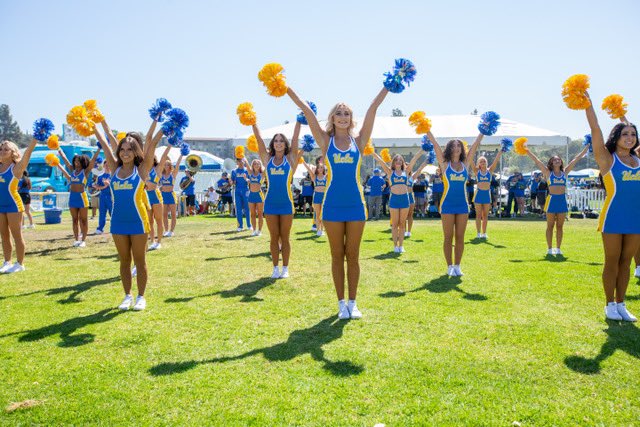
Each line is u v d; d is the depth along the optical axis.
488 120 6.72
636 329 4.39
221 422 2.79
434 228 13.68
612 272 4.73
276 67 4.63
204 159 24.67
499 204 18.78
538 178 19.95
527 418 2.83
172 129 5.11
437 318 4.72
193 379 3.37
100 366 3.61
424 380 3.33
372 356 3.75
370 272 7.04
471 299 5.42
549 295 5.60
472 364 3.60
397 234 9.03
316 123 4.81
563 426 2.74
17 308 5.17
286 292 5.86
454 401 3.03
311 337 4.21
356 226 4.69
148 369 3.55
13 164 7.11
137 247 5.14
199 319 4.77
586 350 3.87
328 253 8.85
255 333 4.34
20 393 3.18
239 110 6.74
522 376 3.39
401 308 5.07
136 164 5.19
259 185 11.60
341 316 4.75
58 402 3.05
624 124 4.73
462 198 6.77
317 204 11.77
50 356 3.81
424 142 8.96
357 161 4.74
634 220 4.60
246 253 8.94
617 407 2.96
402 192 8.89
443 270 7.18
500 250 9.16
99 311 5.07
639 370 3.48
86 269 7.34
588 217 18.20
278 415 2.87
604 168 4.79
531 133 19.81
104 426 2.77
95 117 5.36
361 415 2.87
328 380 3.33
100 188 12.21
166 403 3.03
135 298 5.61
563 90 4.81
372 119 4.88
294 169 6.71
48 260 8.17
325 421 2.80
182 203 19.50
